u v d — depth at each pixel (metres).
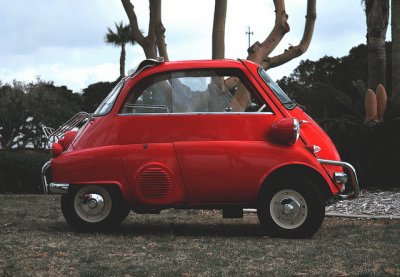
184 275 4.90
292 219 6.82
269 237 6.95
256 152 6.86
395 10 16.77
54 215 9.09
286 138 6.80
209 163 6.89
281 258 5.63
